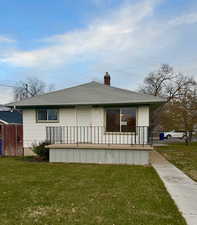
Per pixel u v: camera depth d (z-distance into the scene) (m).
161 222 3.40
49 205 4.12
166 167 8.12
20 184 5.63
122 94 11.02
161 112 25.00
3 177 6.46
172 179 6.30
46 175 6.71
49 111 11.58
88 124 10.97
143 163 8.70
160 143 23.05
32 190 5.09
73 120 11.20
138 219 3.50
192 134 24.05
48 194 4.79
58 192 4.94
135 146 9.03
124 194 4.80
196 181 6.12
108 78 14.05
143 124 10.09
